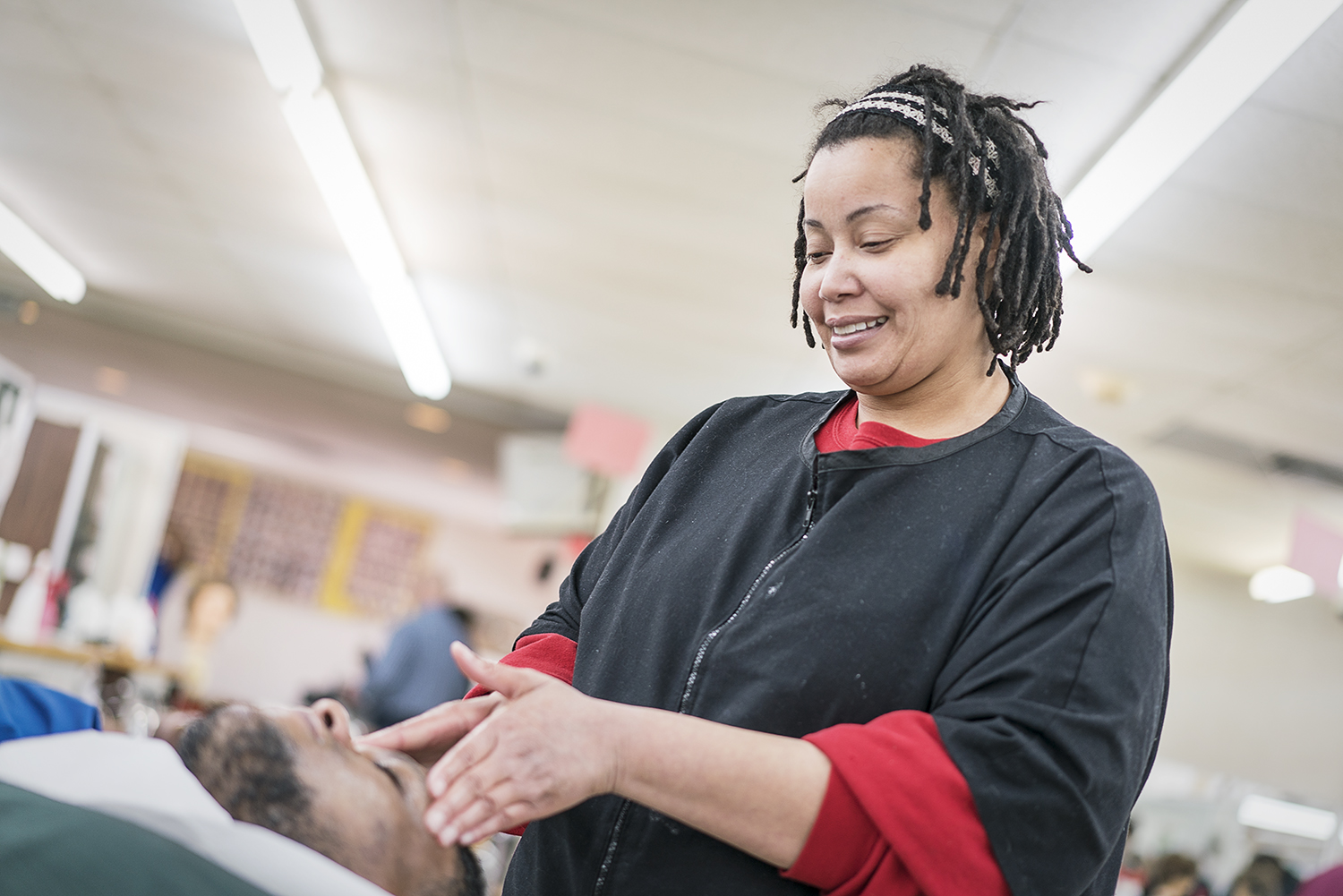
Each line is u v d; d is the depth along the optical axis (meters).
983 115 0.98
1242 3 2.81
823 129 1.03
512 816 0.77
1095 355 5.01
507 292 5.86
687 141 3.98
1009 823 0.76
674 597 0.98
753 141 3.88
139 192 5.73
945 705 0.83
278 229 5.75
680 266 5.04
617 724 0.79
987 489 0.93
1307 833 5.65
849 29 3.21
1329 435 5.26
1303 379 4.74
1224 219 3.75
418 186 4.86
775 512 0.99
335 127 4.36
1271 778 6.91
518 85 3.88
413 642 6.21
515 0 3.43
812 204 0.97
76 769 0.79
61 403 6.87
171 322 8.00
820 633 0.88
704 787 0.78
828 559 0.91
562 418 8.03
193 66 4.29
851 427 1.04
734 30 3.33
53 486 6.09
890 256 0.94
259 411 10.13
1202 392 5.12
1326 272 3.90
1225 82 3.04
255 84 4.29
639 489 1.20
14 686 1.15
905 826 0.76
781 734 0.86
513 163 4.46
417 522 13.11
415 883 0.89
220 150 4.97
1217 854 5.65
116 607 6.46
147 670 5.40
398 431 9.60
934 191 0.94
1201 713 7.10
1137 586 0.84
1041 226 0.99
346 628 12.79
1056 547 0.87
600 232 4.91
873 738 0.80
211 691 12.31
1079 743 0.78
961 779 0.77
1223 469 6.01
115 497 6.95
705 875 0.85
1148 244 4.00
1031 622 0.83
